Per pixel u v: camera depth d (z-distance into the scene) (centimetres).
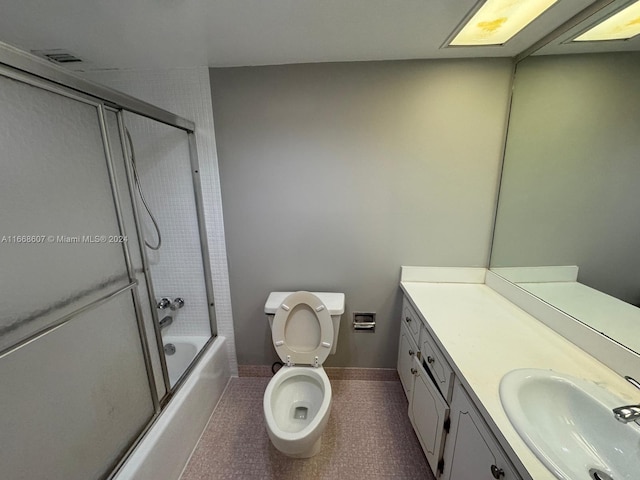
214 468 146
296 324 169
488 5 108
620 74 100
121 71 167
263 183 179
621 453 77
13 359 75
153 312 137
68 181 92
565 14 113
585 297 114
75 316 91
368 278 191
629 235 96
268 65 163
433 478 140
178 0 101
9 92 74
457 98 161
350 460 149
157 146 178
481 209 175
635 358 91
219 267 195
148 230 190
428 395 135
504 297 165
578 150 116
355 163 173
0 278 73
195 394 159
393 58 157
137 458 114
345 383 205
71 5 102
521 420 79
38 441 81
